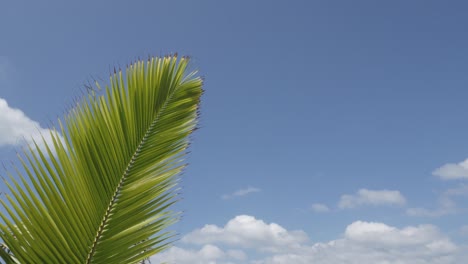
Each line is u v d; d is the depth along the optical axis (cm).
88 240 164
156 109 202
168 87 209
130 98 193
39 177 154
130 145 188
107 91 186
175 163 196
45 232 154
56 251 156
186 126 209
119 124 186
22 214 149
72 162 166
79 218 163
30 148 153
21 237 149
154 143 196
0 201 146
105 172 176
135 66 198
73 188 163
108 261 168
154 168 192
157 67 207
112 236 170
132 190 179
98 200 170
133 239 173
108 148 179
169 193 185
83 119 175
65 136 167
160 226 178
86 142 173
